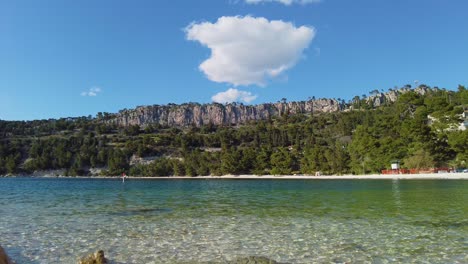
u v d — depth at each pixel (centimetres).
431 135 10375
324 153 14188
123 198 4550
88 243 1828
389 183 7338
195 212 2981
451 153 10569
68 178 18312
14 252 1664
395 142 11256
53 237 1978
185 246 1744
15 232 2128
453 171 9831
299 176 14125
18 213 2983
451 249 1622
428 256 1518
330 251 1619
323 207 3180
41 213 2975
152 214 2877
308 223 2336
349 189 5697
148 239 1906
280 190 5888
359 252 1595
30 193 5784
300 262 1461
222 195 4975
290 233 2019
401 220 2386
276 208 3177
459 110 11275
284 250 1647
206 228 2211
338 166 13275
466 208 2911
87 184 10212
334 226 2214
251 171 16450
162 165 18450
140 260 1514
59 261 1522
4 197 4831
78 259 1537
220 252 1627
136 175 18550
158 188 7344
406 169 10738
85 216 2778
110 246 1759
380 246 1692
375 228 2125
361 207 3120
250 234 2006
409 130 10694
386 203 3400
